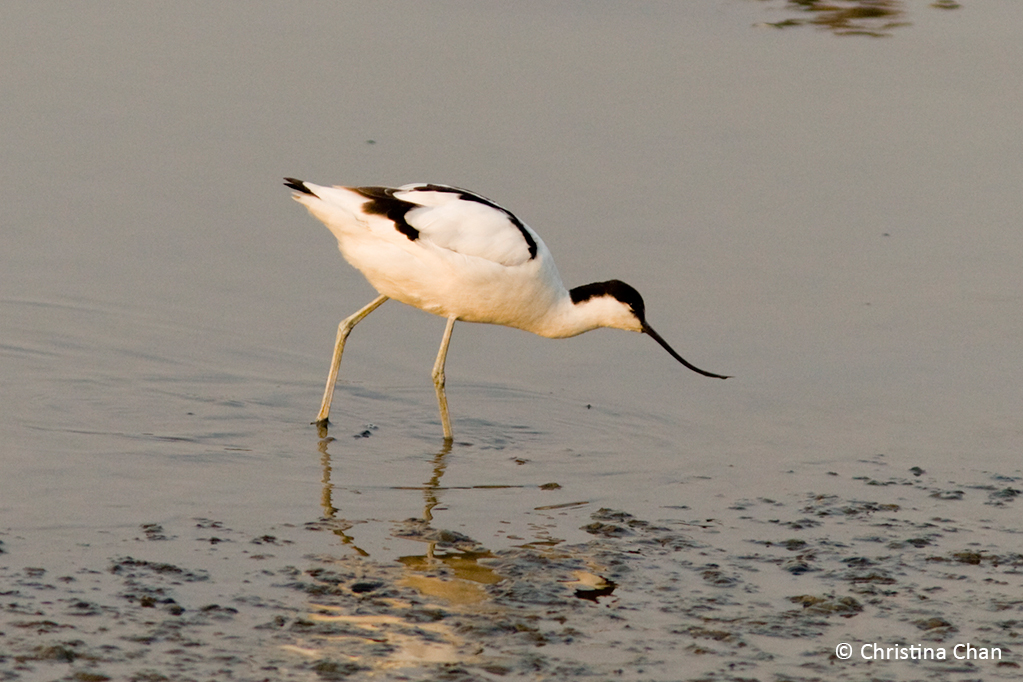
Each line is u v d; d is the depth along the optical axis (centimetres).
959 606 835
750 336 1340
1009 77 2009
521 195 1596
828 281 1453
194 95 1842
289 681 709
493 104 1856
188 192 1584
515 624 786
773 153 1752
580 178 1652
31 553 850
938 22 2258
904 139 1800
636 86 1945
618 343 1348
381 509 964
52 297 1336
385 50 2044
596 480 1042
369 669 725
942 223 1586
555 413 1185
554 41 2117
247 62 1966
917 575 880
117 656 723
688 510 984
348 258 1136
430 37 2108
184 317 1323
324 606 798
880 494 1023
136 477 994
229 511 943
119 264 1420
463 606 808
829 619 812
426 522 943
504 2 2298
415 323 1374
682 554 902
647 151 1738
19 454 1016
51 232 1476
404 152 1684
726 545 920
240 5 2220
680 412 1193
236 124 1758
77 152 1662
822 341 1330
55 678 696
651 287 1420
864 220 1591
